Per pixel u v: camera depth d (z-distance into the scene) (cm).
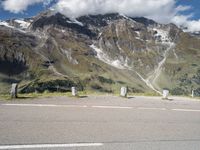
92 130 994
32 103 1586
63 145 795
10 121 1070
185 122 1265
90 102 1802
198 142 908
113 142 854
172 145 857
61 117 1205
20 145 773
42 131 940
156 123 1197
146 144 852
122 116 1320
